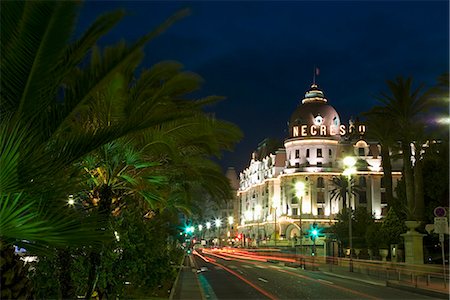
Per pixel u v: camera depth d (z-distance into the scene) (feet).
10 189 18.85
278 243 362.74
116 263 46.91
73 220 20.13
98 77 22.74
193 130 41.83
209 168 72.18
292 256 222.89
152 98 37.04
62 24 19.17
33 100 20.76
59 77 21.83
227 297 73.67
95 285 43.98
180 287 81.41
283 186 382.01
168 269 61.87
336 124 384.47
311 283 99.50
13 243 20.88
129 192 54.08
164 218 89.61
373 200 366.63
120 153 40.11
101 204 40.83
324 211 367.25
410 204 129.49
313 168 370.12
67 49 21.98
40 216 19.54
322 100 392.06
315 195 368.89
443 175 139.44
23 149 20.31
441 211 81.76
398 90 131.34
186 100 52.29
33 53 19.43
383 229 150.51
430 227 127.34
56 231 19.26
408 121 130.21
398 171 371.15
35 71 19.85
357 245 182.80
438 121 117.70
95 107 32.32
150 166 46.03
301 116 384.68
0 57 19.61
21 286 22.89
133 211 53.31
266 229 420.36
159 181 47.62
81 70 24.77
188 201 94.22
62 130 23.73
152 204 54.13
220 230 554.87
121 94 31.99
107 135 23.89
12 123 20.18
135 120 24.98
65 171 23.32
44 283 38.73
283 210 379.76
